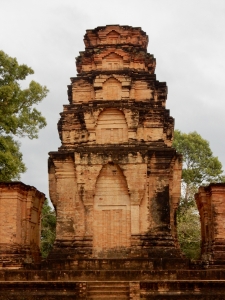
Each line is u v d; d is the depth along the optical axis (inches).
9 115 1446.9
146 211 1157.1
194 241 1893.5
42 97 1556.3
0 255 1148.5
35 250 1326.3
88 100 1272.1
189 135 2276.1
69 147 1229.7
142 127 1223.5
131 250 1126.4
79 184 1163.3
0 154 1338.6
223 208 1142.3
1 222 1173.1
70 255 1125.7
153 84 1268.5
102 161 1166.3
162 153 1178.6
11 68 1480.1
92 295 973.2
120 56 1279.5
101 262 1088.2
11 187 1184.2
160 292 960.3
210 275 997.2
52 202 1219.2
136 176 1156.5
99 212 1165.7
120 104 1210.0
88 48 1325.0
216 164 2214.6
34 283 981.8
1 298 979.9
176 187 1253.1
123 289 976.3
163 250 1122.0
